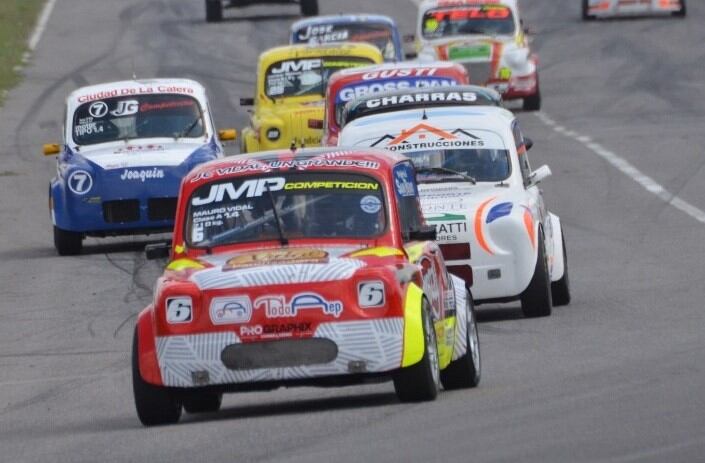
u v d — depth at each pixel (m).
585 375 39.81
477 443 30.89
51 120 119.50
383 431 32.88
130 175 71.81
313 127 87.75
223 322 35.03
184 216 38.38
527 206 52.97
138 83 77.88
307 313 34.88
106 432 36.06
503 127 56.19
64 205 71.81
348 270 35.19
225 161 39.59
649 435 30.75
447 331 38.47
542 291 52.41
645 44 146.88
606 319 51.31
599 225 75.38
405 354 34.94
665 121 109.44
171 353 35.22
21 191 93.88
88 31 163.62
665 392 35.84
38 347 52.44
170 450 32.56
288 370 34.88
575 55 143.75
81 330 55.16
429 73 73.81
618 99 121.31
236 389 35.34
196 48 151.88
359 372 34.88
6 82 135.38
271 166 38.91
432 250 39.16
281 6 182.00
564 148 100.44
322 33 113.00
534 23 164.38
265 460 30.58
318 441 32.25
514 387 38.59
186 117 76.19
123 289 63.09
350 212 37.91
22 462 32.97
